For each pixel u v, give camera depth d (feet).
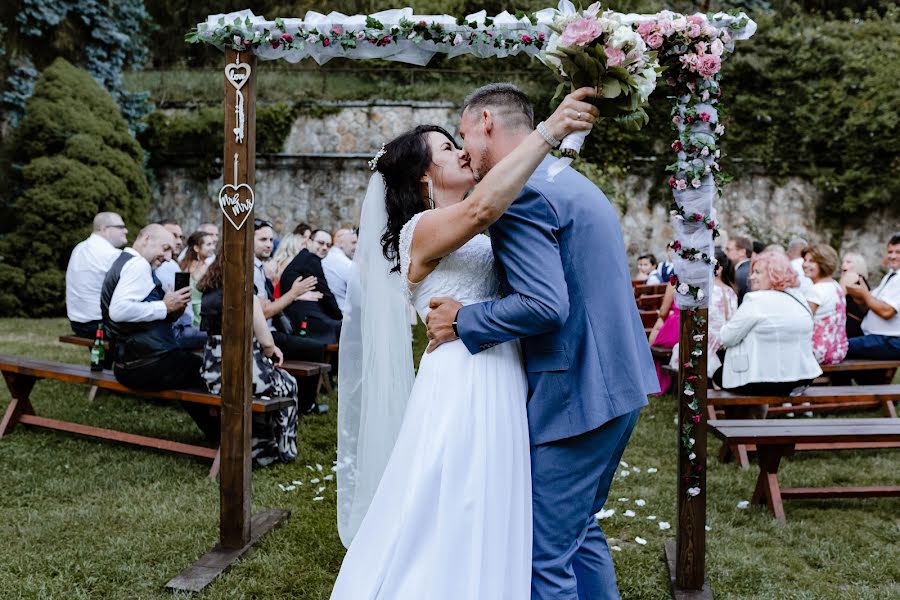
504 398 7.26
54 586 9.98
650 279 30.50
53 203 45.78
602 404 7.13
